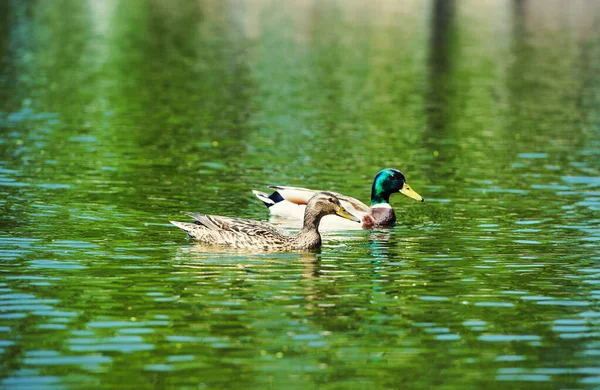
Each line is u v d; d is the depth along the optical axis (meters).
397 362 11.66
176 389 10.80
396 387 10.97
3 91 35.03
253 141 27.48
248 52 50.12
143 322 12.83
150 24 62.41
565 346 12.25
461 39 58.75
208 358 11.67
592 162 25.33
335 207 17.16
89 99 34.09
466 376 11.29
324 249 17.06
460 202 20.92
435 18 71.94
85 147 25.77
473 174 23.78
